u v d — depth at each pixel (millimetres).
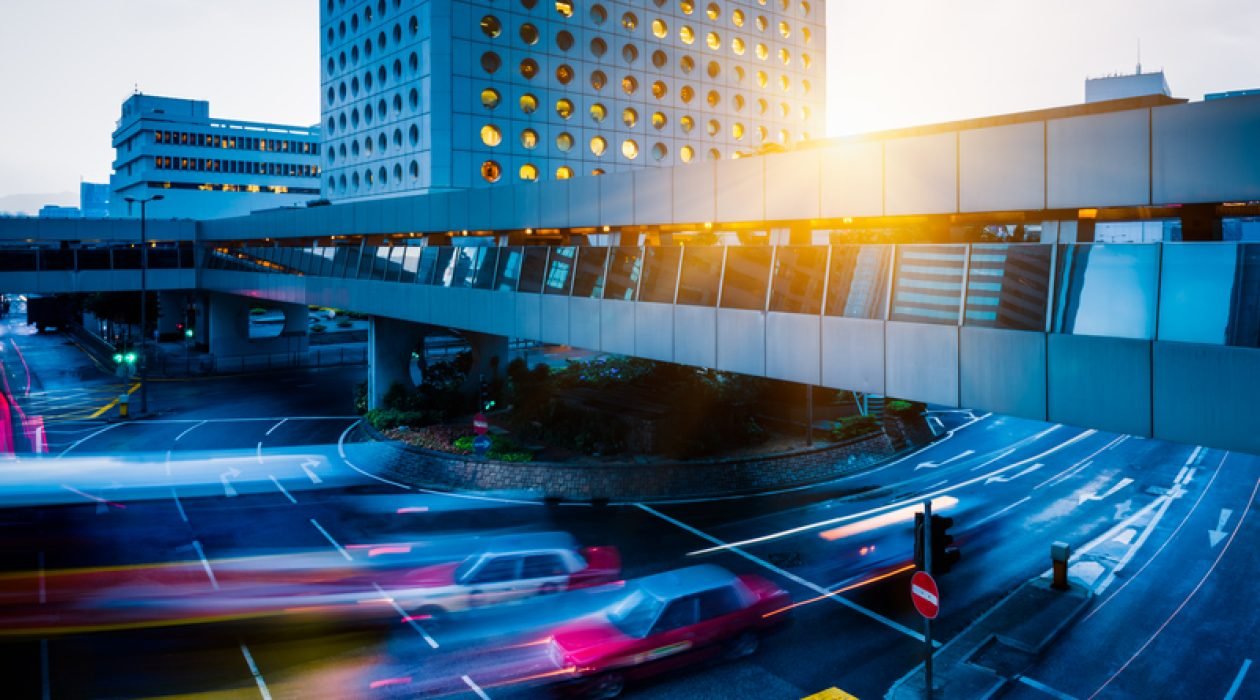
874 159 14820
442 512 23344
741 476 26141
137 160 113750
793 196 16453
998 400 12711
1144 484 26547
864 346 14812
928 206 13922
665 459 26688
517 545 19062
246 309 56000
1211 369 10234
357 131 52625
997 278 12867
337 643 14719
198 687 13055
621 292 21094
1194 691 13094
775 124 61594
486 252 26984
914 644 14758
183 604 16453
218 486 26234
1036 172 12383
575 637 13406
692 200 19094
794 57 63031
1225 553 19547
